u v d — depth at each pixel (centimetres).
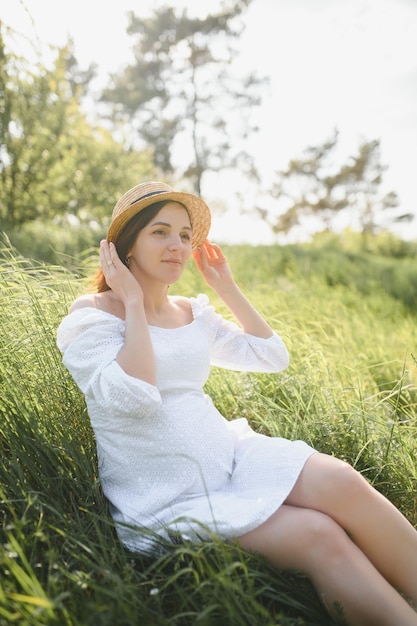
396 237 1930
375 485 295
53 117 1078
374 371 460
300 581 207
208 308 271
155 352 234
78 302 244
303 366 380
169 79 2781
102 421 229
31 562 202
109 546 217
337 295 776
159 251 246
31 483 249
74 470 252
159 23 2667
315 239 1794
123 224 247
